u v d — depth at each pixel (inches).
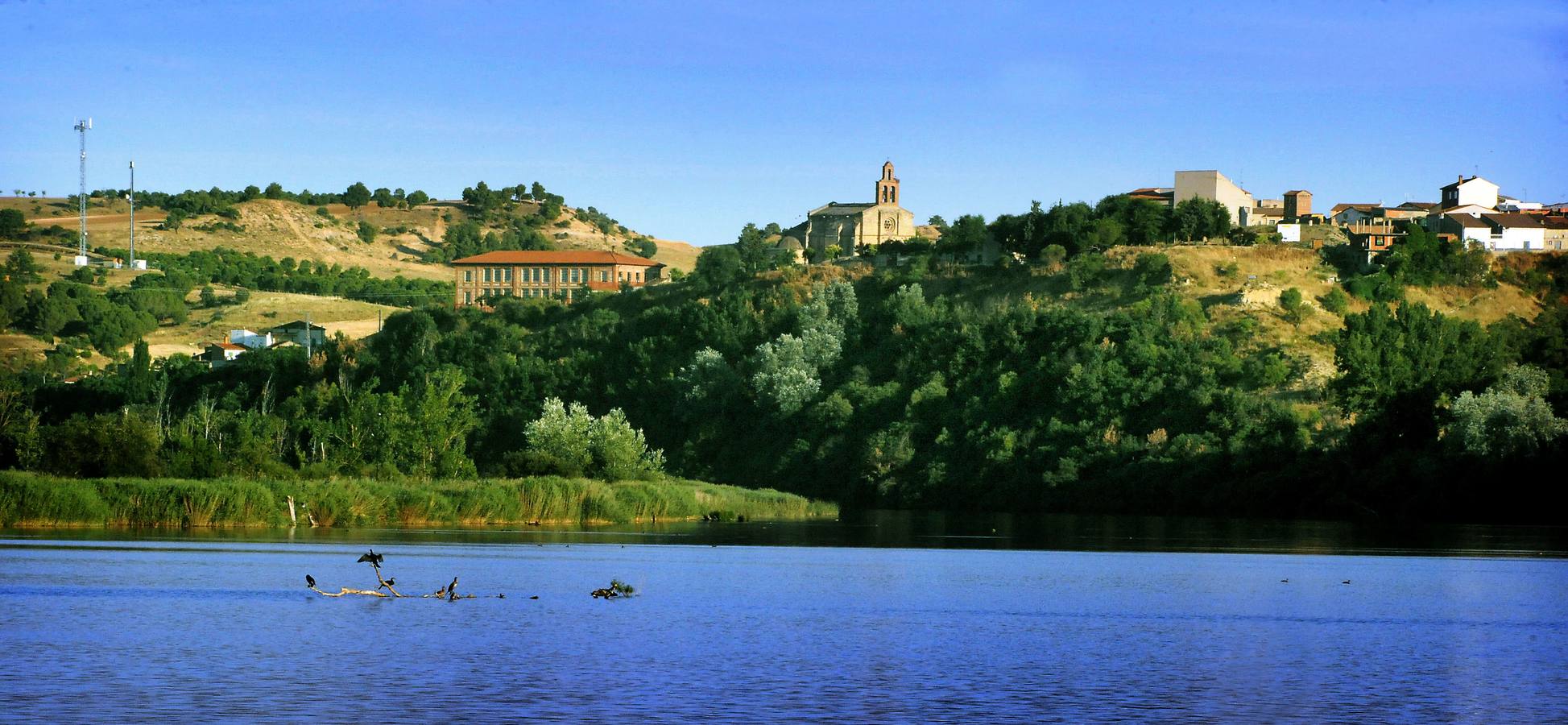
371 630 1833.2
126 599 2095.2
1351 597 2370.8
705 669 1584.6
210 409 5762.8
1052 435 5748.0
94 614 1934.1
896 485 5866.1
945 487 5753.0
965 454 5871.1
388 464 4505.4
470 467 4768.7
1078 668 1628.9
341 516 3740.2
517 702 1386.6
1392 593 2433.6
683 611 2069.4
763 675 1550.2
